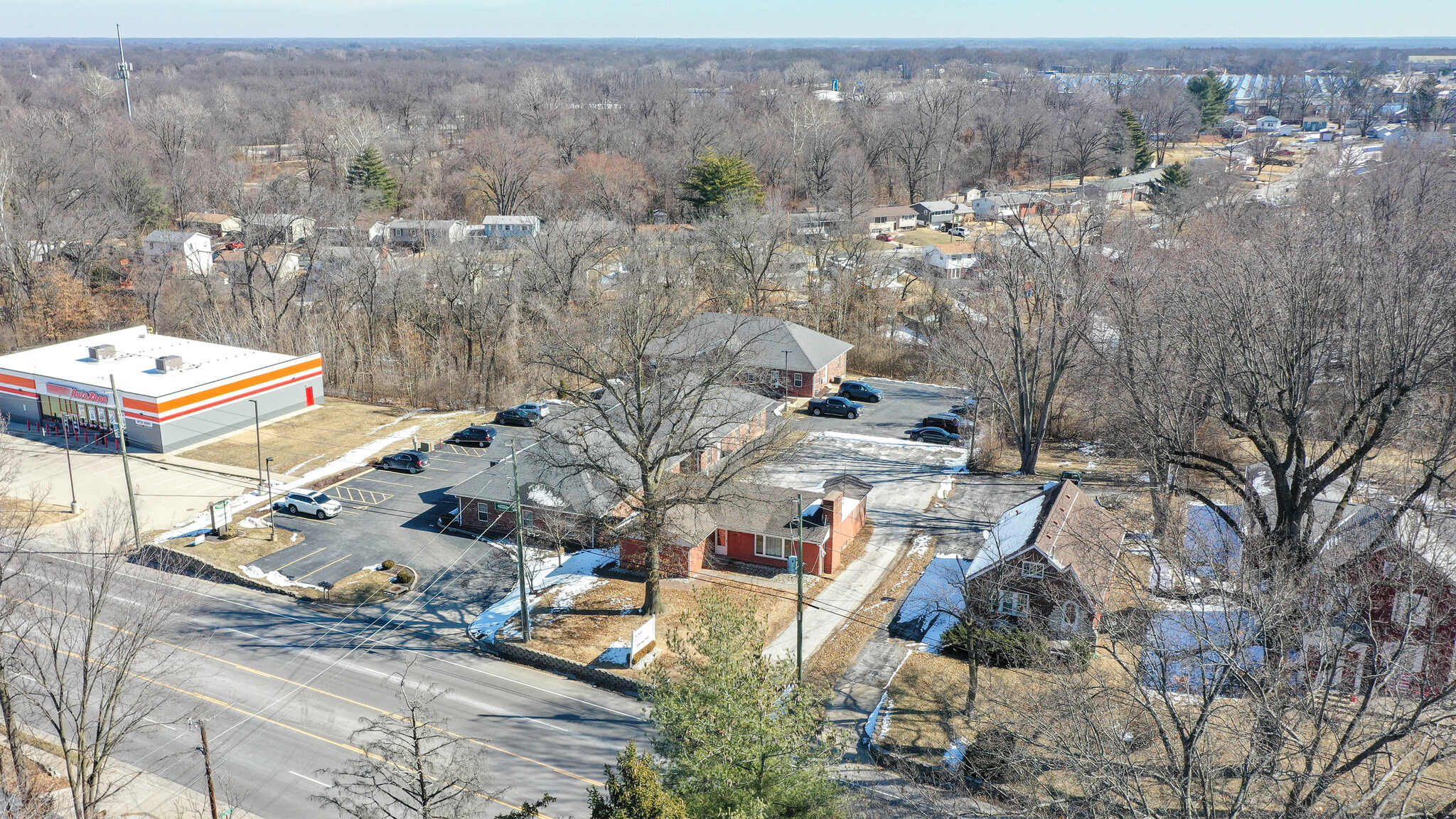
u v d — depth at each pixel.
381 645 42.91
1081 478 60.03
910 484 60.97
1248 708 28.77
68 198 117.88
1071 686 27.58
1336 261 42.75
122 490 59.28
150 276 94.69
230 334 90.44
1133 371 46.84
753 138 158.50
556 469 54.00
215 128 178.25
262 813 32.16
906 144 167.50
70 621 43.03
